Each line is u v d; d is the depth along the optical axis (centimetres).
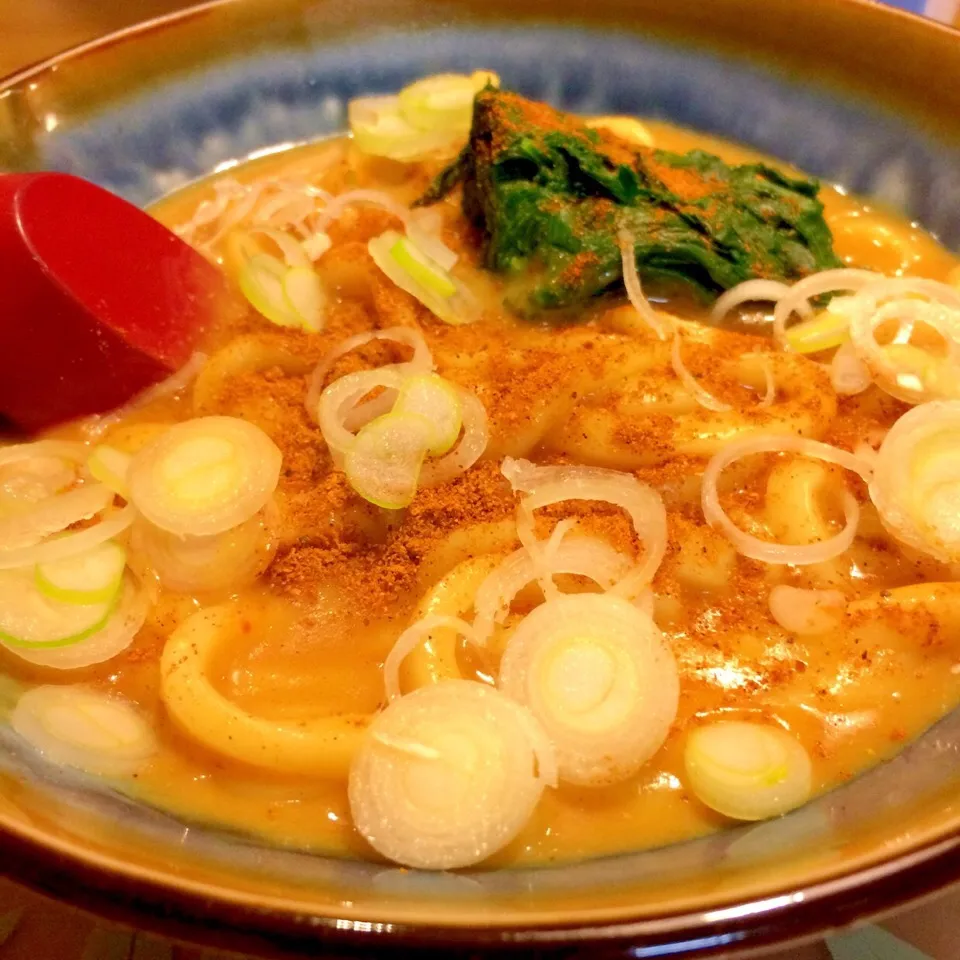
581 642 13
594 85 22
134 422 17
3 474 15
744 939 10
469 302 18
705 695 14
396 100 22
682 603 15
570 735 13
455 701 13
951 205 19
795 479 15
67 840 11
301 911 10
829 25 20
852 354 17
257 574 15
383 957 10
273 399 17
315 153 22
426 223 19
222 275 19
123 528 15
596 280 18
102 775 13
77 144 20
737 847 12
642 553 15
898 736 14
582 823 13
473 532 15
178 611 15
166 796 13
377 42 22
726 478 16
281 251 19
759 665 14
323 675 14
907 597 14
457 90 21
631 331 18
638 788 13
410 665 14
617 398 17
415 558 15
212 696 13
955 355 17
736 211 19
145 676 14
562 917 10
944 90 19
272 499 15
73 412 17
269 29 21
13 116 19
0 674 14
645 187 19
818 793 13
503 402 16
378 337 17
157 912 10
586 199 18
